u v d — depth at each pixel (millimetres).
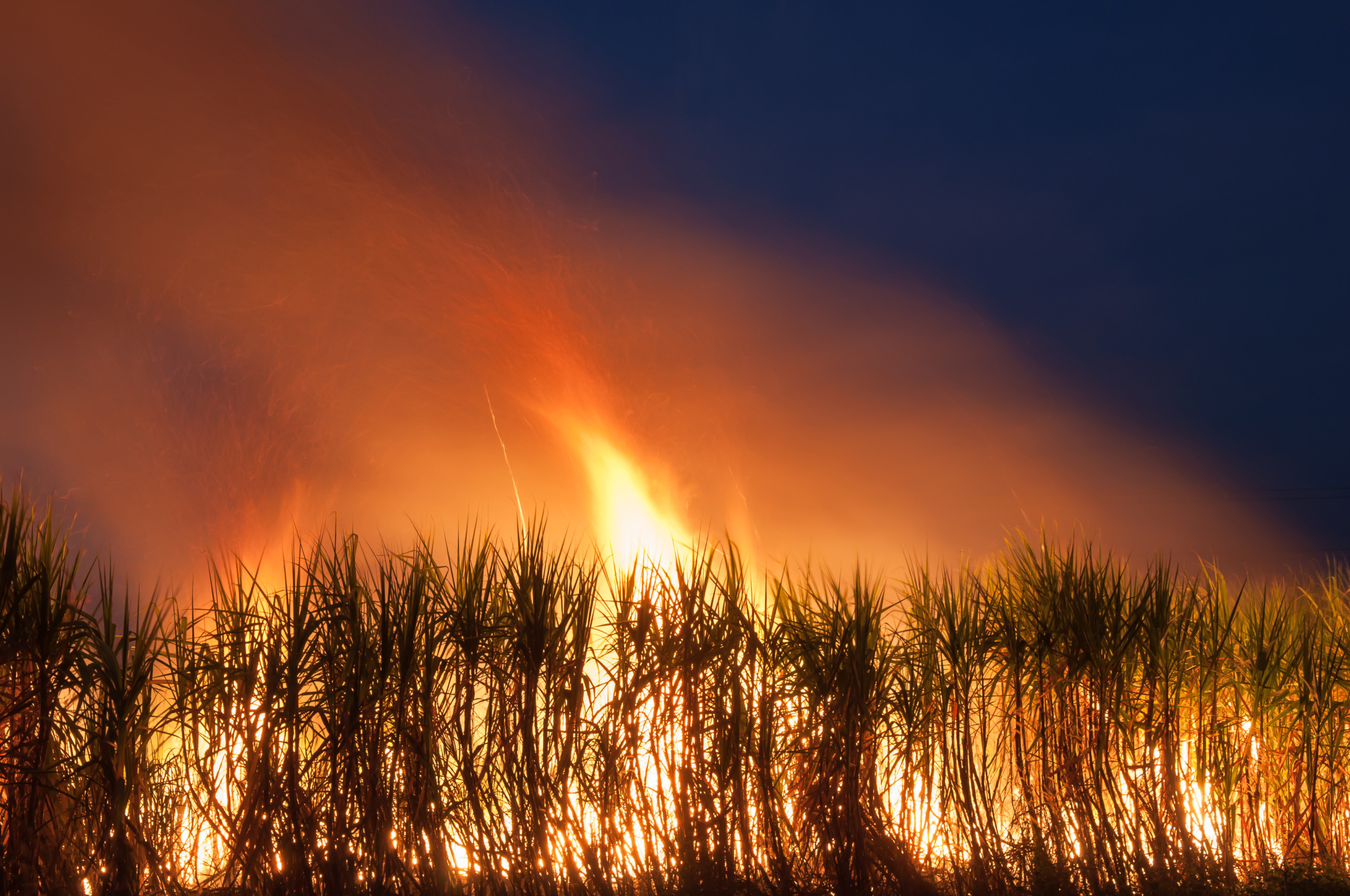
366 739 3299
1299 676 3893
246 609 3402
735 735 3486
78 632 3240
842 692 3492
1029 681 3730
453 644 3439
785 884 3424
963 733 3633
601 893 3367
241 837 3207
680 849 3463
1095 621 3688
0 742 3150
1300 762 3840
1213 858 3697
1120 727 3686
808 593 3738
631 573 3604
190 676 3287
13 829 3143
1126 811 3658
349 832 3242
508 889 3348
